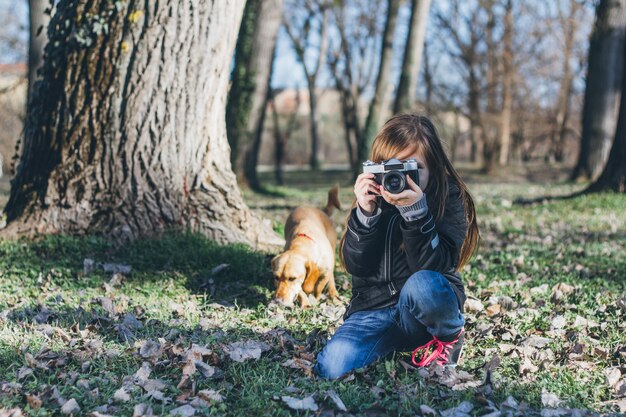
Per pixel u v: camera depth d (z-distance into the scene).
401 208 3.00
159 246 5.96
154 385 3.21
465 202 3.39
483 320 4.44
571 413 2.97
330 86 41.34
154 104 6.17
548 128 38.41
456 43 32.59
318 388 3.21
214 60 6.29
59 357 3.56
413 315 3.23
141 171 6.20
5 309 4.51
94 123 6.23
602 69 19.42
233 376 3.38
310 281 4.94
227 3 6.28
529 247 7.65
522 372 3.49
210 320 4.41
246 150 18.17
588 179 19.84
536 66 34.38
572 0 30.28
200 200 6.33
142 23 6.12
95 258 5.82
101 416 2.85
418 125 3.25
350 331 3.34
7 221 6.48
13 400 3.01
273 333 4.10
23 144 6.66
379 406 3.02
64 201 6.23
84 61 6.25
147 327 4.15
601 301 4.94
